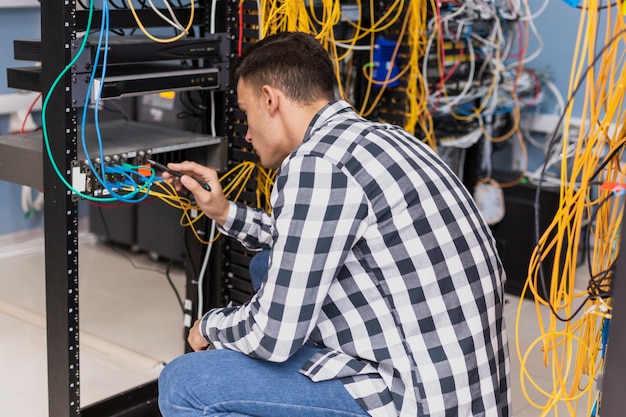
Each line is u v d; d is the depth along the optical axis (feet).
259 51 5.35
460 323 4.79
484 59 10.46
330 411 4.96
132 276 11.20
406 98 9.21
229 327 5.14
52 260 6.24
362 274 4.84
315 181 4.67
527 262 10.82
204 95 7.57
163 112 9.44
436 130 10.36
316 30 8.16
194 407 5.09
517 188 10.83
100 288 10.65
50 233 6.20
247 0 7.55
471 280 4.87
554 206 10.54
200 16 7.06
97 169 6.18
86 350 8.69
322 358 5.01
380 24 8.93
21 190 11.94
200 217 7.74
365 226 4.73
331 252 4.65
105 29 6.14
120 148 6.57
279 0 7.59
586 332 5.49
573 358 8.85
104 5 5.80
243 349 5.05
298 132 5.25
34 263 11.52
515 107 11.45
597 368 5.49
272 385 5.03
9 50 11.26
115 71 6.35
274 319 4.73
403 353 4.78
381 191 4.73
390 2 8.86
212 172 6.18
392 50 9.05
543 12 11.43
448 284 4.80
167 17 6.72
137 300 10.30
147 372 8.25
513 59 11.83
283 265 4.68
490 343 4.94
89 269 11.37
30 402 7.50
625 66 4.99
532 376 8.46
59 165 5.97
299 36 5.44
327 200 4.65
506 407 5.23
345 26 8.92
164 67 6.86
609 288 5.22
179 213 11.08
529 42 11.66
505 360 5.22
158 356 8.64
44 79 5.92
